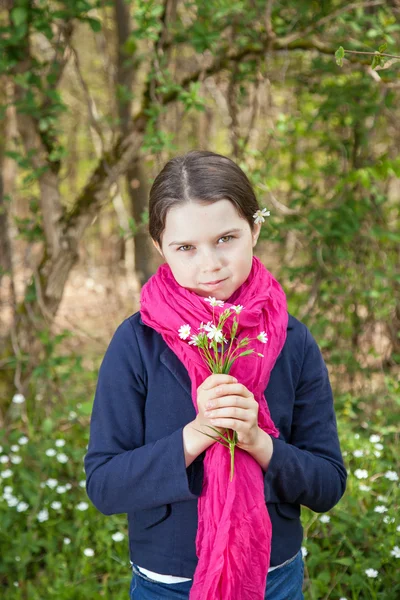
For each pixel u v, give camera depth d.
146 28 3.20
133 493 1.23
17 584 2.57
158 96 3.69
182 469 1.20
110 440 1.29
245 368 1.24
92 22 3.28
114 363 1.32
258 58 3.59
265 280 1.34
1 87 3.80
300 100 4.09
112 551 2.62
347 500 2.62
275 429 1.26
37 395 3.62
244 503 1.19
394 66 3.29
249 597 1.18
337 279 3.91
